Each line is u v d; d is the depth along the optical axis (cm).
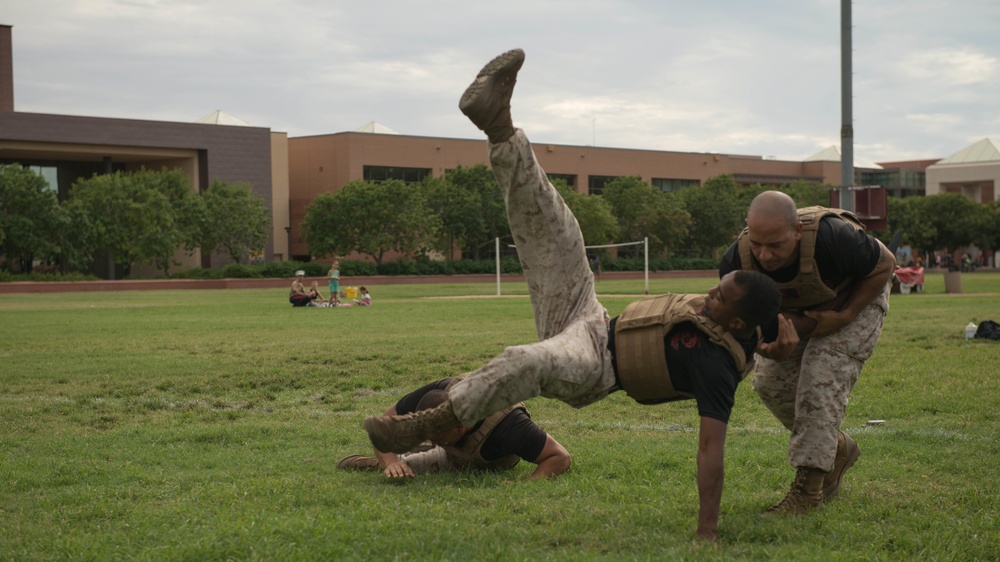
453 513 472
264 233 6162
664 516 462
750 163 9562
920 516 470
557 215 441
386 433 402
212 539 412
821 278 466
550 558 387
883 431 729
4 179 5038
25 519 471
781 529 441
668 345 415
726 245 7769
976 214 8356
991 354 1244
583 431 755
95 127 6266
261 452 666
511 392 396
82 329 1822
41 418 821
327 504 498
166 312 2467
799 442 481
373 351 1319
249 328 1831
